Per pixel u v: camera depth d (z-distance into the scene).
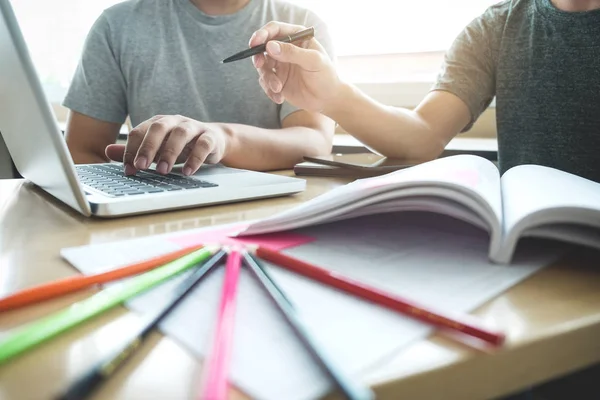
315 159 0.73
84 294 0.25
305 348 0.19
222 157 0.67
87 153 1.09
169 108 1.09
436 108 0.87
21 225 0.41
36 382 0.17
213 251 0.30
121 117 1.14
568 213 0.28
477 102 0.90
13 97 0.40
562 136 0.80
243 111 1.11
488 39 0.90
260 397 0.16
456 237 0.34
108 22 1.10
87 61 1.09
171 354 0.19
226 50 1.10
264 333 0.20
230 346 0.18
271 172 0.72
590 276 0.27
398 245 0.32
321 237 0.34
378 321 0.21
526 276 0.27
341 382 0.16
